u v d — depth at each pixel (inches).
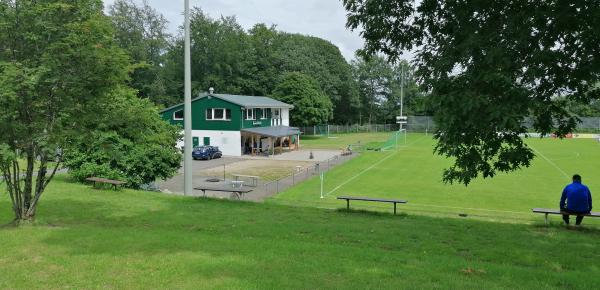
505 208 920.3
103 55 457.1
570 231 550.0
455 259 386.9
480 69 302.0
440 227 553.9
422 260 378.0
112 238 429.7
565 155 1985.7
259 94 3592.5
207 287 291.0
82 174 866.1
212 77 3270.2
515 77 298.7
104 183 864.3
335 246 420.5
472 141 317.7
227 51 3334.2
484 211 870.4
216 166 1723.7
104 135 541.3
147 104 873.5
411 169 1565.0
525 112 286.8
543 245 465.4
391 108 4549.7
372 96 4653.1
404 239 479.2
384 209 857.5
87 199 701.3
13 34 438.3
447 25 356.5
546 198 1037.2
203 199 737.6
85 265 339.3
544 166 1612.9
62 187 816.9
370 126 4286.4
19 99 421.1
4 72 403.5
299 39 4291.3
